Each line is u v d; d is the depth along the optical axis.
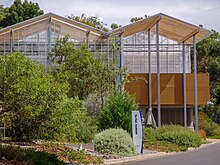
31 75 20.50
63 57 33.22
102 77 31.48
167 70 44.94
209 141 37.12
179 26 39.88
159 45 42.31
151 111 40.16
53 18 35.94
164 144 27.20
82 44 33.34
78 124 23.83
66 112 20.73
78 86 31.23
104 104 30.67
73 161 17.30
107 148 21.08
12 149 15.02
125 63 40.50
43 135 20.53
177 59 45.12
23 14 63.06
